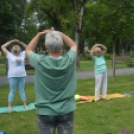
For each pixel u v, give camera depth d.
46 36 2.02
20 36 22.77
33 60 1.97
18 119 4.70
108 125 4.13
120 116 4.68
